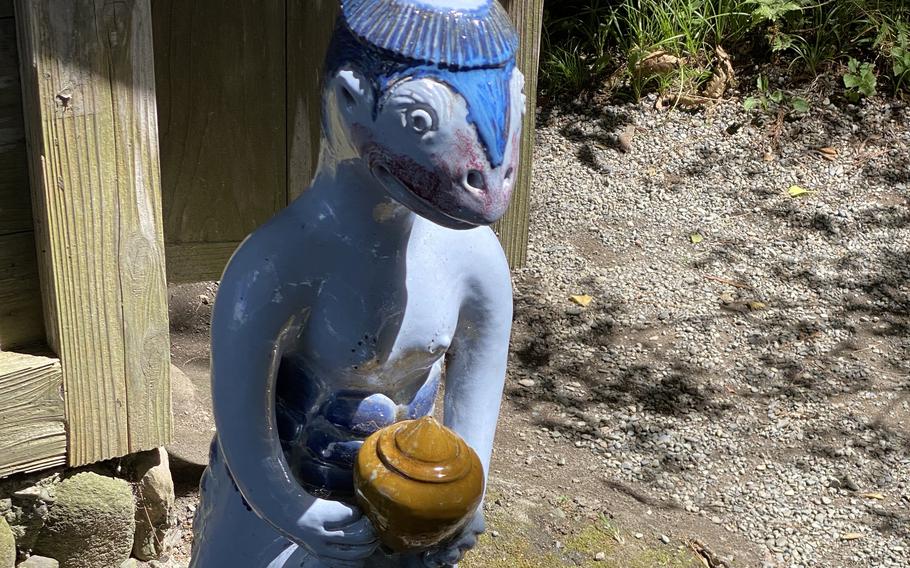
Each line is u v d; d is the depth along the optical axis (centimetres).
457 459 140
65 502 252
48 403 236
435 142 124
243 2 282
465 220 129
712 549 322
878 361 428
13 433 234
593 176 542
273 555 160
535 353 428
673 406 400
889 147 548
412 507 137
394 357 149
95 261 230
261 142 299
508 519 312
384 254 142
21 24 210
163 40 277
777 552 328
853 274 479
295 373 152
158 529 274
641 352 431
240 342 139
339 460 155
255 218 308
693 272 480
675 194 531
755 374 420
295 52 294
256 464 146
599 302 460
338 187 139
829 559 328
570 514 321
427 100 122
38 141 216
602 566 300
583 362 423
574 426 386
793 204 521
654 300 462
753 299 464
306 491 155
